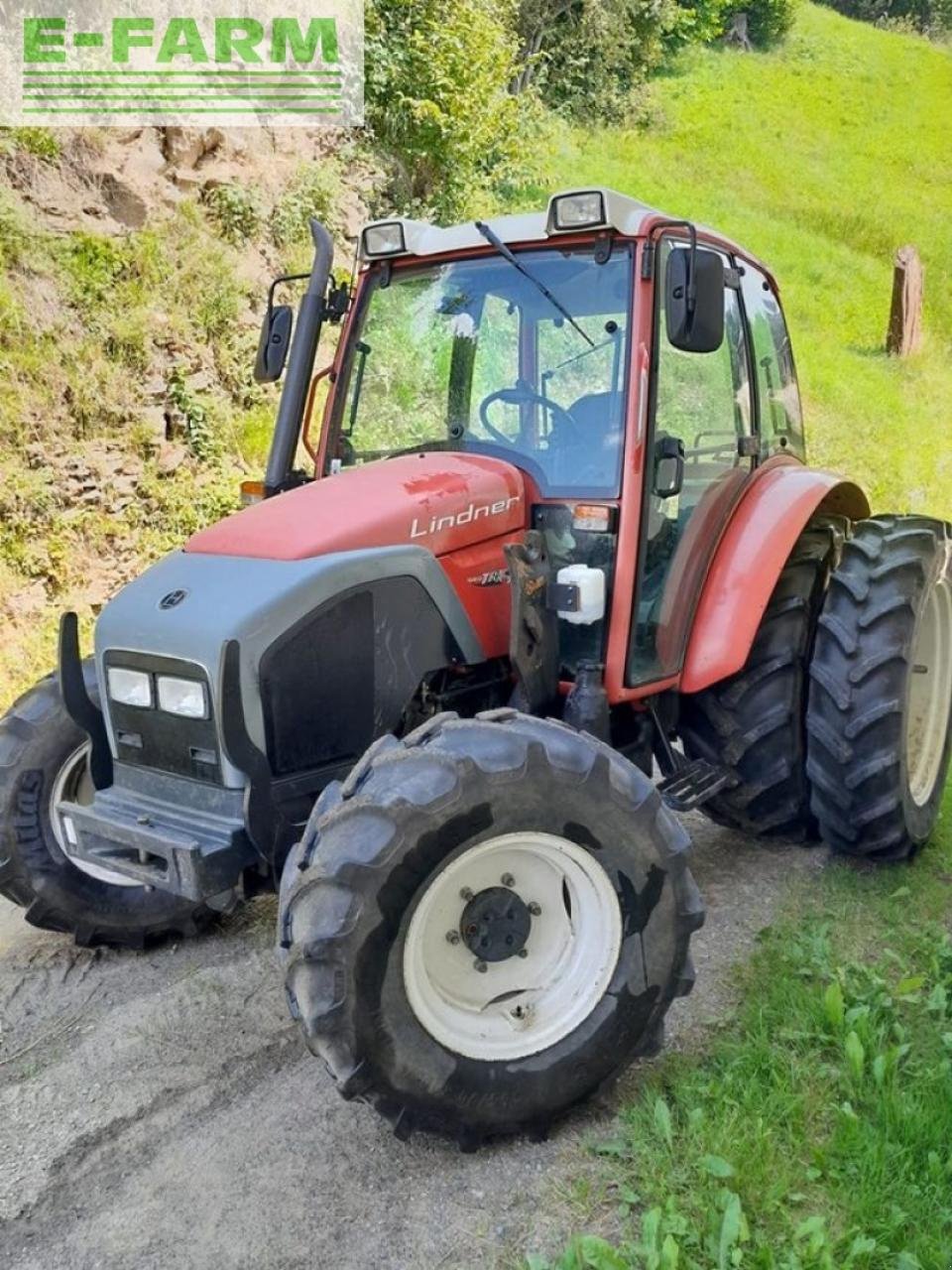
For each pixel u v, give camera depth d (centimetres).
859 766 349
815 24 2461
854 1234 215
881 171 1866
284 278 353
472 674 321
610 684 317
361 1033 226
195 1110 268
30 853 333
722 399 371
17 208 664
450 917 250
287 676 269
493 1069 242
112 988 330
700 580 354
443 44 988
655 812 253
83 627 604
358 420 364
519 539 318
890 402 1217
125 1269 222
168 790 284
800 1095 251
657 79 2052
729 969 319
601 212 302
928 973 306
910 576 356
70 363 654
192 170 786
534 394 326
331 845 229
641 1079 269
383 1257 221
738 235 1509
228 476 710
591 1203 231
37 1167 250
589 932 254
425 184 1032
